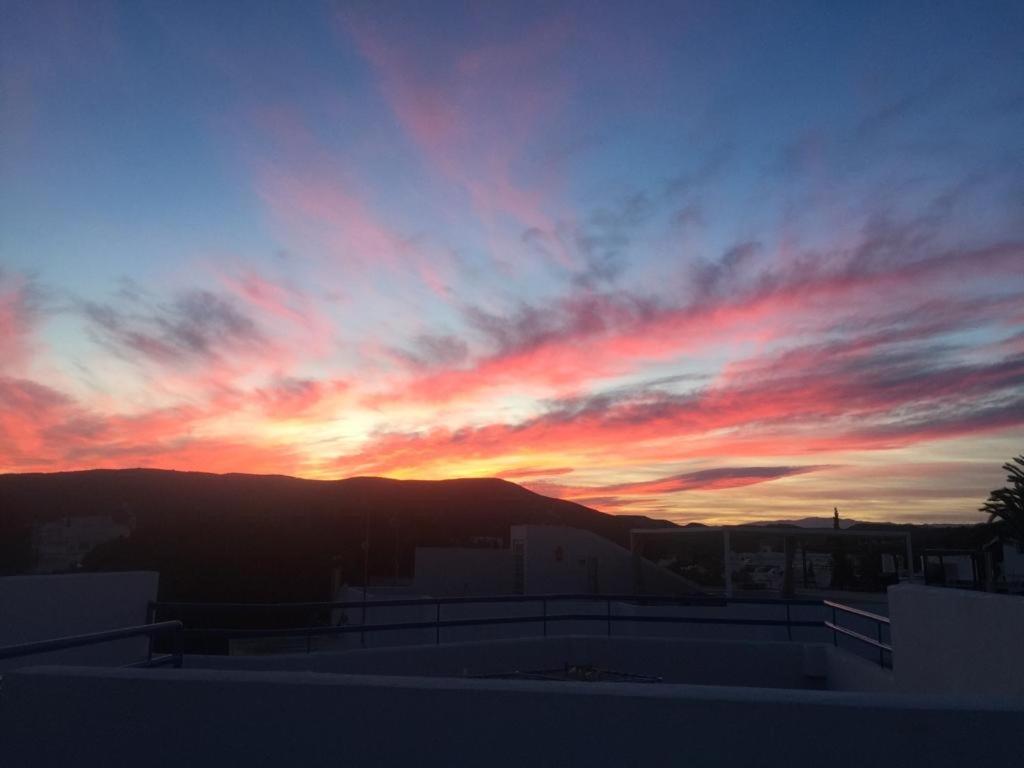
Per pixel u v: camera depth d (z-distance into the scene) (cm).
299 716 420
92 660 927
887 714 374
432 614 1748
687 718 389
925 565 2423
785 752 379
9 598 836
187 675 435
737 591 2338
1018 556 2295
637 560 2366
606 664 1237
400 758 408
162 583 2628
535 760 397
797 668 1197
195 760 423
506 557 2512
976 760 366
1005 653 613
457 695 409
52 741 434
